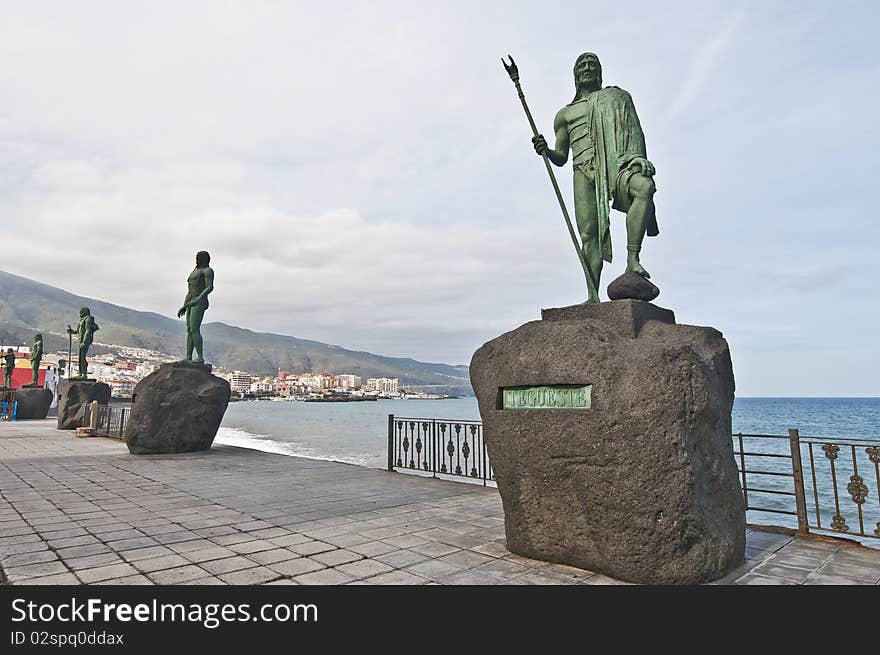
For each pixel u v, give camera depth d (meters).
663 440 3.95
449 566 4.52
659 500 3.95
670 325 4.77
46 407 28.23
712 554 4.08
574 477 4.32
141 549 5.02
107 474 9.72
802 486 5.46
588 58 5.62
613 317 4.72
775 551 4.89
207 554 4.86
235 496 7.66
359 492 7.98
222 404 13.69
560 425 4.40
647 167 5.09
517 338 4.82
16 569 4.45
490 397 4.95
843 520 5.23
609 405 4.13
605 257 5.46
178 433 12.88
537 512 4.62
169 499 7.45
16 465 10.84
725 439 4.56
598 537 4.22
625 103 5.39
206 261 14.45
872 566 4.50
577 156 5.64
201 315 14.06
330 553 4.89
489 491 8.05
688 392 4.07
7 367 31.52
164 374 13.19
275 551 4.95
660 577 3.98
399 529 5.78
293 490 8.14
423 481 8.98
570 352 4.42
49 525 5.94
